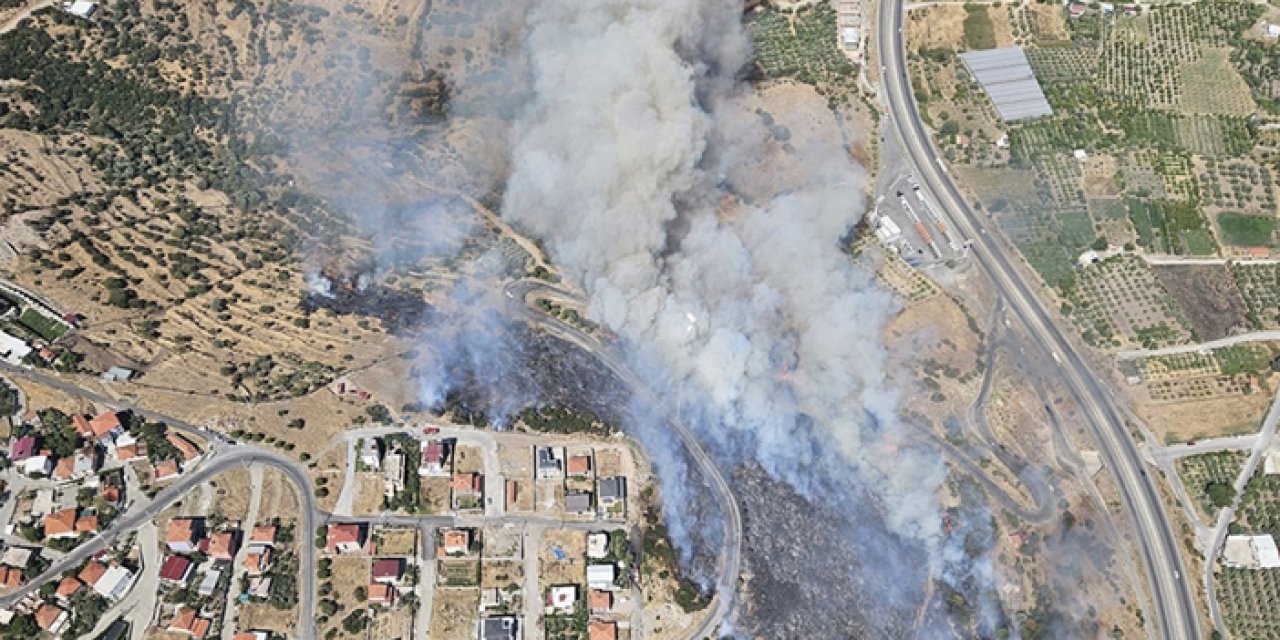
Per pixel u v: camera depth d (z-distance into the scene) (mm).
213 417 121938
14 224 134000
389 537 116312
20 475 114500
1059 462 137250
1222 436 139125
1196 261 156000
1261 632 124125
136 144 148625
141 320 129625
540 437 125875
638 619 114188
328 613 110312
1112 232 158500
